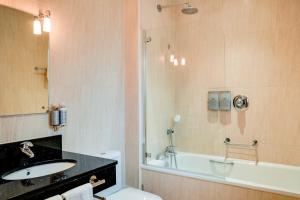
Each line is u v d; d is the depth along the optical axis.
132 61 2.55
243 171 2.80
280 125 2.66
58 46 1.83
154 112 2.76
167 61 2.93
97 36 2.21
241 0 2.83
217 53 2.95
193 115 3.09
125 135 2.62
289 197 1.84
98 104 2.23
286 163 2.64
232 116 2.90
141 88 2.57
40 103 1.69
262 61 2.73
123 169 2.62
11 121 1.52
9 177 1.33
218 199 2.15
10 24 1.52
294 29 2.56
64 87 1.88
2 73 1.48
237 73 2.87
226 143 2.94
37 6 1.67
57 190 1.15
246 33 2.81
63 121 1.78
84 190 1.21
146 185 2.55
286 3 2.59
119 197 1.92
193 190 2.29
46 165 1.54
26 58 1.61
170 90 2.98
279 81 2.65
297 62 2.56
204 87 3.03
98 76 2.23
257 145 2.79
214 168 2.85
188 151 3.09
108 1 2.35
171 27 2.96
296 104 2.58
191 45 3.07
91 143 2.16
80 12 2.03
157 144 2.79
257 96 2.77
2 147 1.43
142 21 2.63
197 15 3.09
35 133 1.66
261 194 1.96
